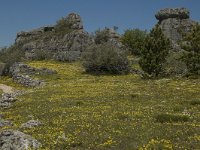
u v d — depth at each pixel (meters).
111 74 79.31
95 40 110.44
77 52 100.88
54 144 23.19
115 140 23.67
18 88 69.75
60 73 78.69
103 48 83.06
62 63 96.06
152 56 68.06
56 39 109.88
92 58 81.44
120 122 28.47
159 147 21.81
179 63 74.06
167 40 70.19
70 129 26.58
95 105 37.12
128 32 112.06
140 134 24.69
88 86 54.22
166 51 69.19
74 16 117.19
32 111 35.34
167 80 60.53
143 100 40.00
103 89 50.09
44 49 107.94
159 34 70.00
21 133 23.69
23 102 41.41
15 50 111.81
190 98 41.31
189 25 121.25
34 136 24.92
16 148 22.36
